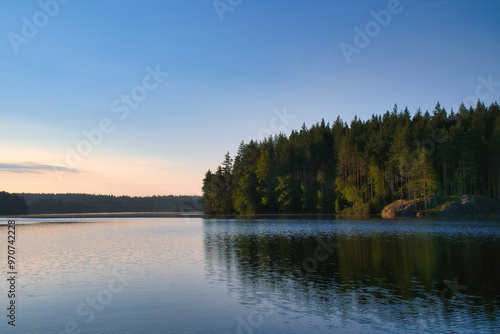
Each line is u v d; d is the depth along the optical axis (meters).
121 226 77.75
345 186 110.44
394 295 18.22
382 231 50.06
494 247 32.97
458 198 86.75
